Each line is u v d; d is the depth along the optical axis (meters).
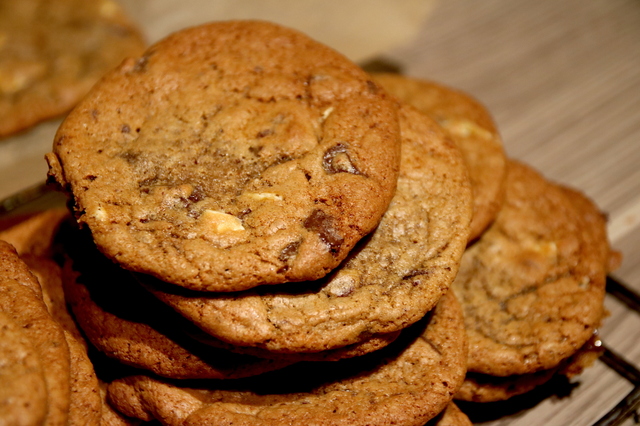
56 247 0.33
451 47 0.53
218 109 0.31
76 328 0.31
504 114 0.47
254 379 0.31
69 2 0.49
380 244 0.31
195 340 0.30
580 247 0.35
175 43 0.33
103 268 0.32
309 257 0.29
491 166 0.35
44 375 0.28
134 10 0.50
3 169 0.43
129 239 0.29
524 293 0.34
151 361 0.30
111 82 0.32
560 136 0.45
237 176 0.30
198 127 0.31
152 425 0.32
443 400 0.30
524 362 0.32
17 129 0.42
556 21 0.56
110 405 0.31
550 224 0.35
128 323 0.30
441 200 0.31
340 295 0.30
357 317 0.29
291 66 0.32
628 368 0.34
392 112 0.32
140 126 0.31
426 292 0.30
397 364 0.31
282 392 0.31
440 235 0.31
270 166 0.30
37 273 0.32
